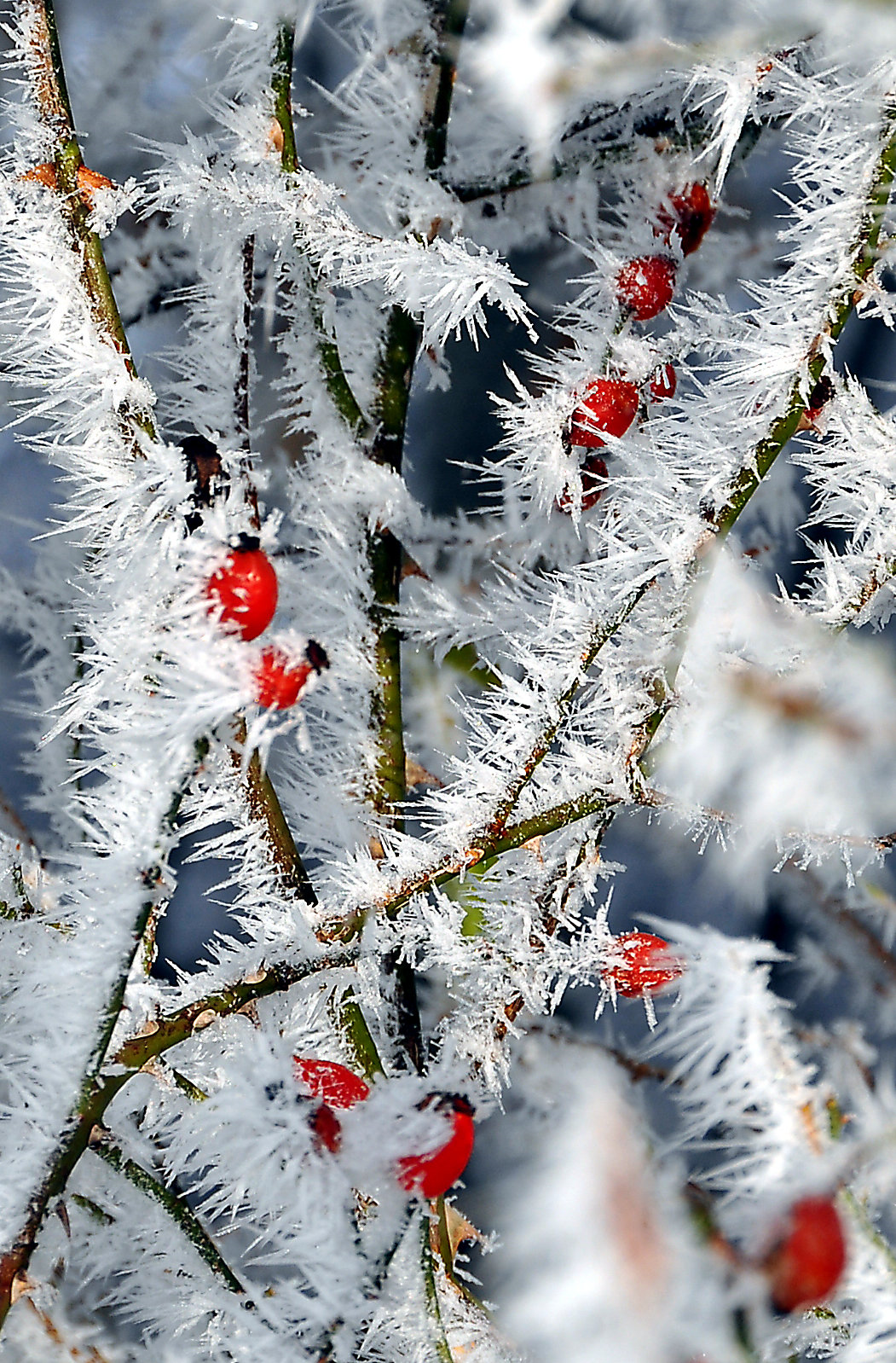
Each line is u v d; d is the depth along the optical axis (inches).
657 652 25.2
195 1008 24.2
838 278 24.8
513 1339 24.8
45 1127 23.4
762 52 24.7
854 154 24.7
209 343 26.0
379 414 27.4
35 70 24.7
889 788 25.0
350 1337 23.5
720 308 26.4
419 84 27.5
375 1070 25.5
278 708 23.6
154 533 24.3
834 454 25.5
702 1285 21.6
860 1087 24.5
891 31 24.0
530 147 27.1
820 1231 22.2
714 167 27.4
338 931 25.0
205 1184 24.8
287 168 25.9
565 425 26.5
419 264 25.3
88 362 24.5
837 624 25.3
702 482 25.1
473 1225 26.8
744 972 22.5
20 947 25.0
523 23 22.8
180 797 23.5
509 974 25.5
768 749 25.0
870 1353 23.5
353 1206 23.9
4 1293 23.1
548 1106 26.5
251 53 26.2
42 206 24.7
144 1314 24.9
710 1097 22.6
